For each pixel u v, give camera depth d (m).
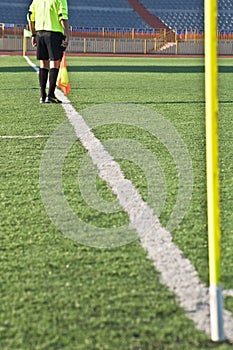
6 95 11.96
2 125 8.06
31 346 2.46
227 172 5.48
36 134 7.36
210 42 2.57
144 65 25.34
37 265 3.34
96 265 3.35
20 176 5.33
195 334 2.55
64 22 9.91
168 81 16.22
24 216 4.22
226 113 9.47
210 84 2.59
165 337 2.53
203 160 6.05
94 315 2.73
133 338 2.52
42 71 10.45
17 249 3.59
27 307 2.82
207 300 2.91
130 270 3.27
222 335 2.50
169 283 3.11
